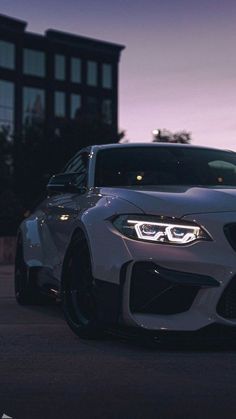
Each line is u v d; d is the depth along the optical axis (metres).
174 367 4.48
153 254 4.82
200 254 4.79
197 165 6.42
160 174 6.22
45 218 7.00
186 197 5.16
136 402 3.76
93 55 71.38
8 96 64.88
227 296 4.78
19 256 7.81
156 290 4.80
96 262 5.09
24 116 66.06
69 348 5.09
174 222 4.89
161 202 5.05
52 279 6.53
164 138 38.53
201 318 4.77
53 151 44.94
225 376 4.26
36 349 5.06
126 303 4.88
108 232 5.08
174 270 4.79
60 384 4.11
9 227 18.42
